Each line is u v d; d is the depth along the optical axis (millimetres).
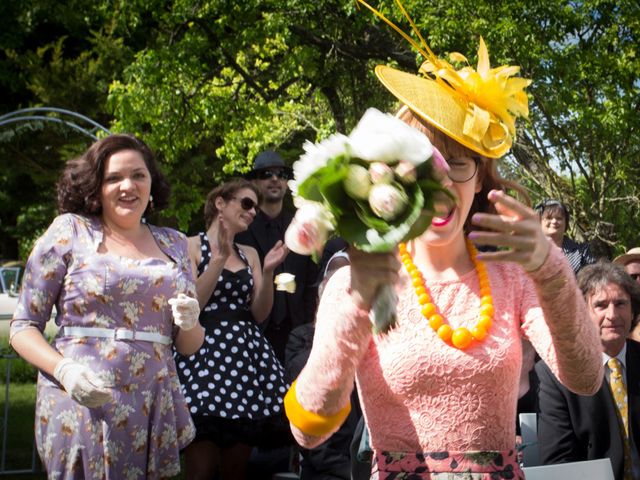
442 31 11477
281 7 13914
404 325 2066
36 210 25047
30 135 21125
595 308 3611
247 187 4824
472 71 2143
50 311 3381
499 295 2111
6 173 22344
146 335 3385
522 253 1762
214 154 19547
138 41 21875
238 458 4664
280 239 5891
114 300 3342
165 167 16328
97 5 17797
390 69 2166
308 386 1930
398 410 2064
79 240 3406
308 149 1644
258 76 16375
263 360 4602
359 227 1620
